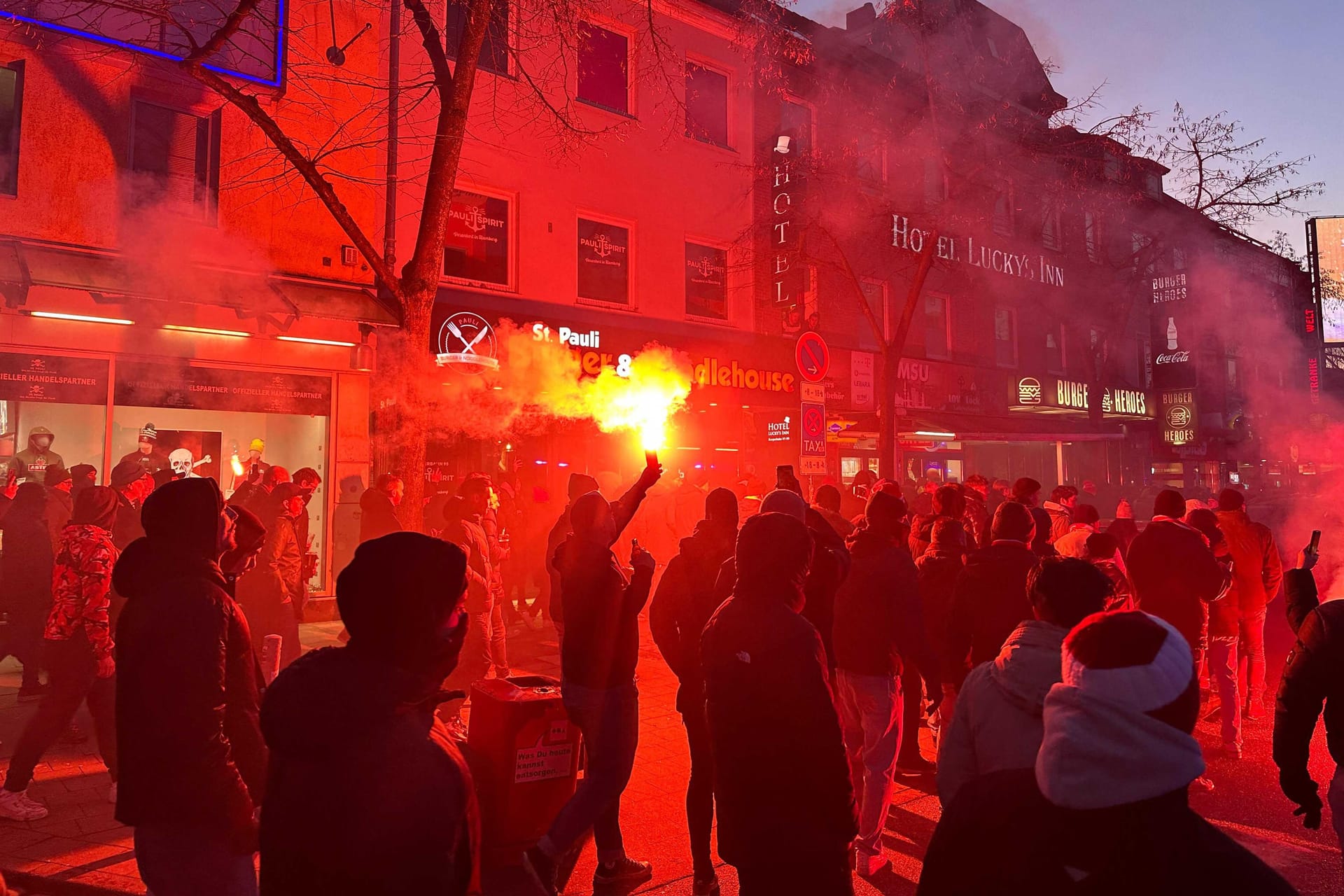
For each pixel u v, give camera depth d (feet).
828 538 14.05
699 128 54.44
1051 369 80.69
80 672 15.53
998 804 4.99
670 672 28.35
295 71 37.09
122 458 33.32
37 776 17.75
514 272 45.68
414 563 5.72
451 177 26.43
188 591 8.01
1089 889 4.51
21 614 22.53
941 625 18.53
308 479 27.71
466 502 23.17
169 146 35.01
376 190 39.73
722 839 9.20
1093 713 4.59
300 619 21.65
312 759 5.36
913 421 64.44
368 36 39.24
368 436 39.22
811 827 8.63
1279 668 29.14
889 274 64.69
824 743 8.67
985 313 73.05
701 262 54.34
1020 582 14.56
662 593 13.58
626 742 12.90
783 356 55.98
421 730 5.66
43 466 31.94
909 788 17.92
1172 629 4.85
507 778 13.70
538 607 36.27
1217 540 21.15
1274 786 17.98
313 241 37.81
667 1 51.19
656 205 51.52
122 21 32.78
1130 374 96.12
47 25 31.17
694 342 51.39
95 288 30.48
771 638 8.93
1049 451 84.58
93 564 15.24
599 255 49.52
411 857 5.32
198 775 7.70
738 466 55.21
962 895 4.94
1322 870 13.96
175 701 7.69
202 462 35.60
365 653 5.64
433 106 41.55
